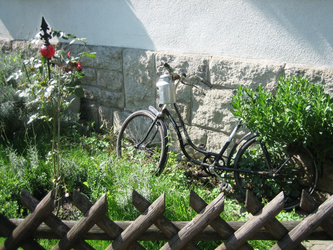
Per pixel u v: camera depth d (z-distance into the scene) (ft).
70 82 8.38
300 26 8.97
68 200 9.39
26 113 12.98
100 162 10.75
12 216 8.30
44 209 5.52
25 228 5.62
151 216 5.58
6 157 11.32
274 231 5.73
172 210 8.46
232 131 10.89
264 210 5.59
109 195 8.93
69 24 15.78
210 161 10.64
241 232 5.66
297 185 9.87
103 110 15.31
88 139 13.62
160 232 5.87
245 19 9.96
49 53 7.87
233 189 10.65
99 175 9.86
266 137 8.54
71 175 9.90
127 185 9.04
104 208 5.54
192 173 11.22
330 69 8.64
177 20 11.62
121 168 10.28
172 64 11.91
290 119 7.98
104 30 14.30
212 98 11.15
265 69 9.67
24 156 11.76
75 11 15.24
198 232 5.64
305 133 8.13
